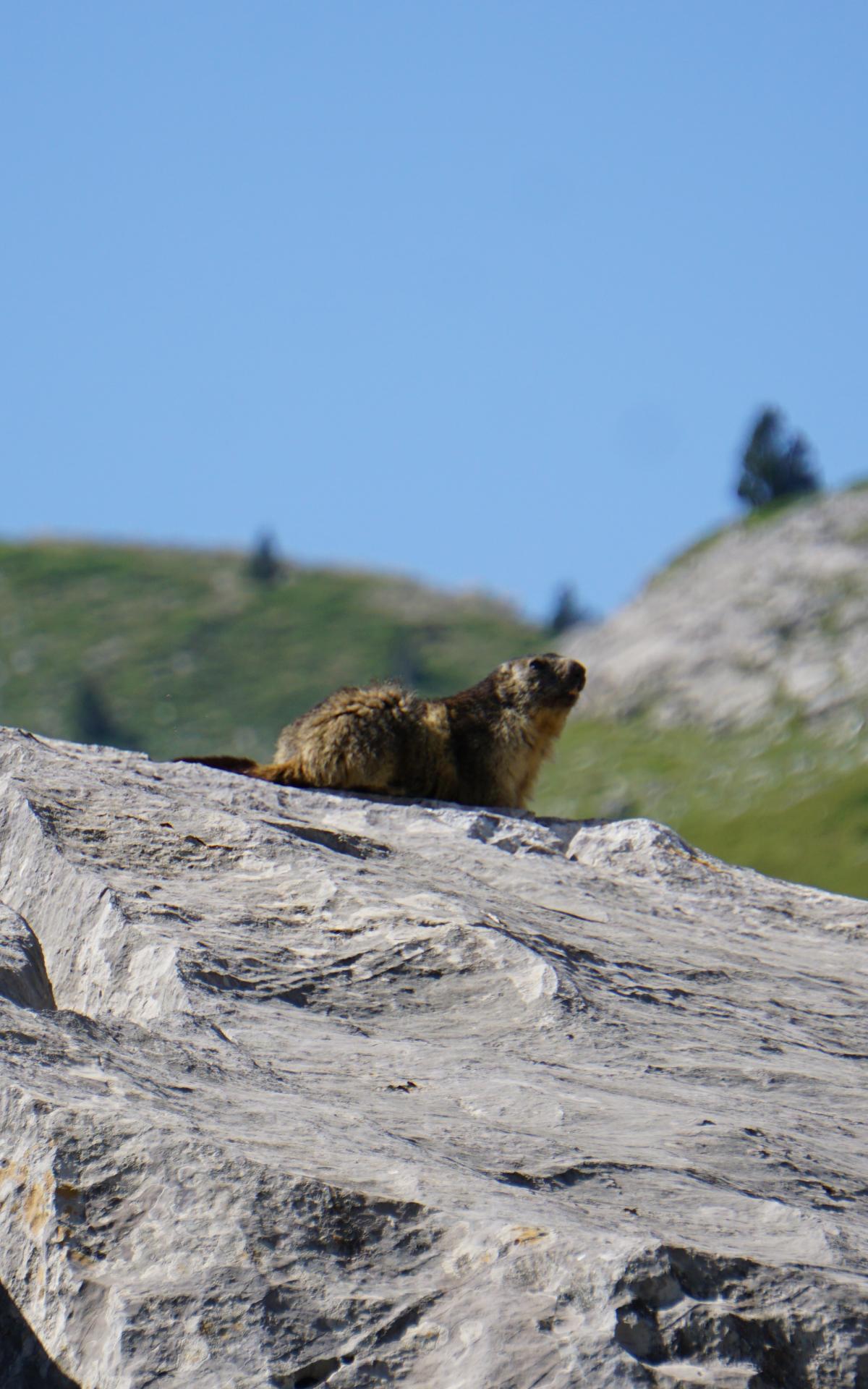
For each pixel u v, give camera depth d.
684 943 25.64
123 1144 12.16
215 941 19.36
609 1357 10.51
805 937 28.92
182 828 23.56
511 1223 11.60
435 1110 14.94
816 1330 11.07
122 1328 10.95
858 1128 16.73
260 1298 11.07
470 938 20.17
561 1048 17.86
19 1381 11.17
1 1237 12.00
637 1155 14.09
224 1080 14.52
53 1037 14.12
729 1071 18.08
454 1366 10.68
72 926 20.39
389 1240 11.62
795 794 196.50
